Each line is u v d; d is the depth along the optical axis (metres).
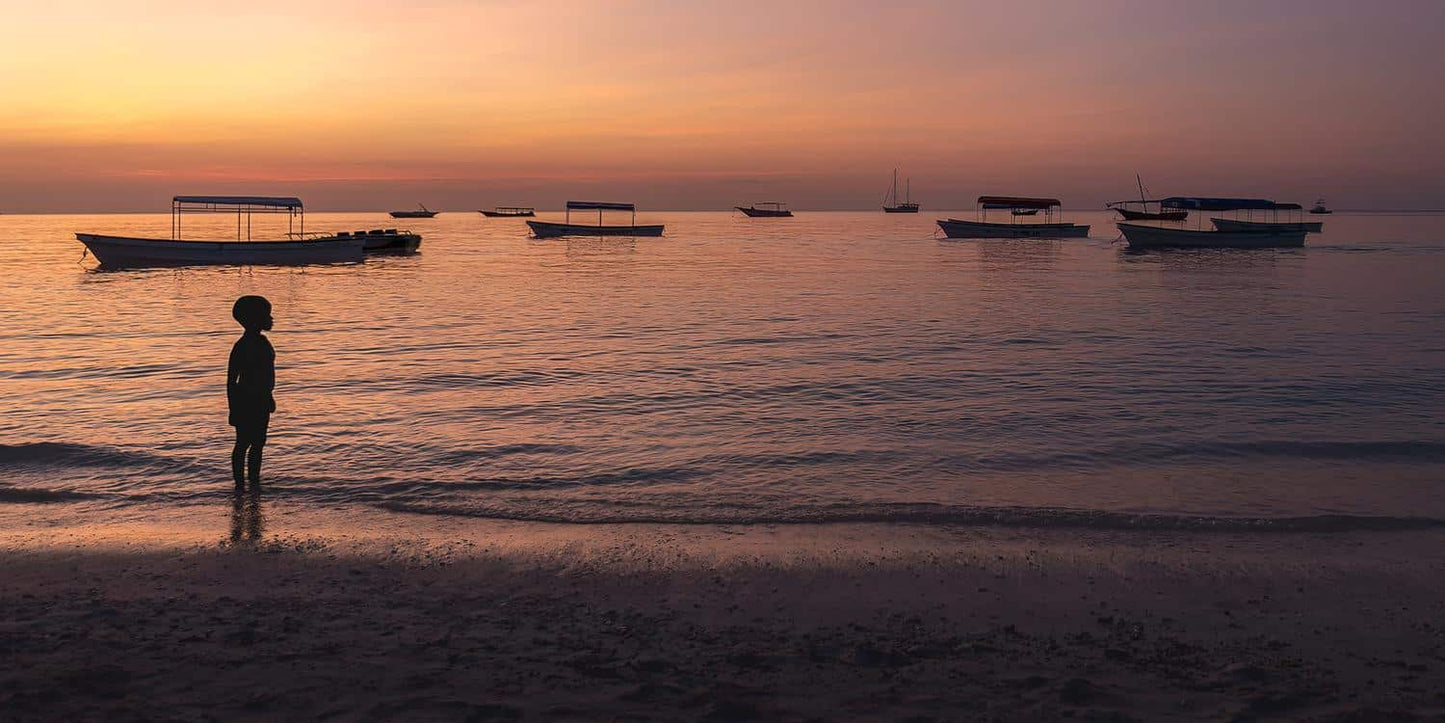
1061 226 108.56
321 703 4.69
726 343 25.62
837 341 26.05
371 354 23.28
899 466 11.80
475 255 81.06
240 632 5.77
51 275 52.69
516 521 8.91
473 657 5.42
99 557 7.50
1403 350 23.72
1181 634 6.03
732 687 4.98
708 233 151.25
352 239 66.06
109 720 4.45
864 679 5.14
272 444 12.70
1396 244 98.56
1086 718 4.63
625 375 19.88
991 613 6.43
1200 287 46.16
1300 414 15.41
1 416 14.60
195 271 56.91
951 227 112.69
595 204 119.88
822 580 7.12
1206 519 8.95
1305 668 5.38
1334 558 7.77
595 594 6.74
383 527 8.59
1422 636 5.98
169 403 15.77
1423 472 11.38
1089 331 28.31
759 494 10.28
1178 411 15.67
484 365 21.34
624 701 4.77
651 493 10.30
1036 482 10.96
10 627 5.85
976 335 27.38
